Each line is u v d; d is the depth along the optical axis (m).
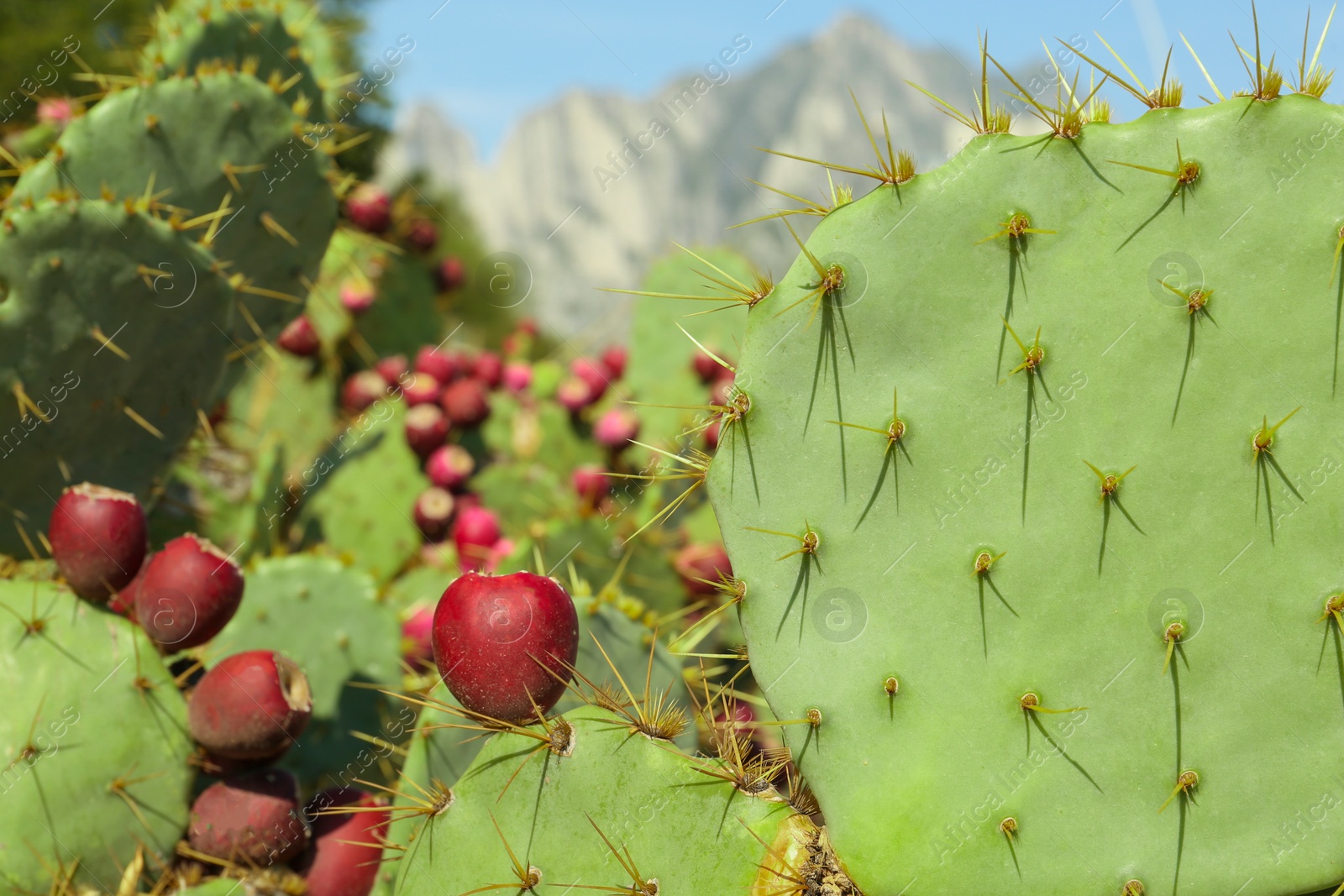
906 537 0.66
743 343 0.67
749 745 0.68
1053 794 0.64
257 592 0.93
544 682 0.66
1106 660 0.65
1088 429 0.65
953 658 0.65
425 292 1.94
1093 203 0.65
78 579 0.76
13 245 0.83
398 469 1.51
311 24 1.32
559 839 0.65
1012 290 0.65
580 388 1.77
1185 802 0.64
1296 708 0.64
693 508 1.28
